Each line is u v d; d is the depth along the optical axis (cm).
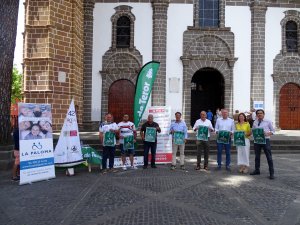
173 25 2420
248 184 1046
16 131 1091
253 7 2428
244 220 711
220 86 2656
